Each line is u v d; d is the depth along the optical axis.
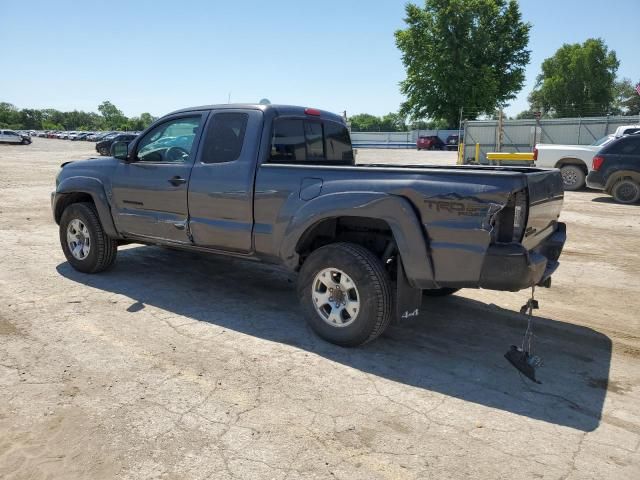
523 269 3.49
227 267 6.59
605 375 3.92
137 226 5.54
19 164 24.84
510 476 2.72
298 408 3.33
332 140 5.56
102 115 189.38
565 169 15.20
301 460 2.81
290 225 4.32
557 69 79.56
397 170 3.88
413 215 3.75
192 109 5.21
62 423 3.10
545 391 3.65
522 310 4.06
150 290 5.61
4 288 5.57
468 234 3.58
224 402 3.37
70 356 3.97
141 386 3.55
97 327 4.55
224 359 4.00
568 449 2.97
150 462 2.76
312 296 4.30
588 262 7.28
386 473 2.72
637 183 12.38
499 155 16.69
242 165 4.66
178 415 3.21
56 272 6.22
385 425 3.16
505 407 3.42
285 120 4.88
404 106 57.88
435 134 56.00
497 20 54.69
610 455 2.93
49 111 181.00
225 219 4.79
